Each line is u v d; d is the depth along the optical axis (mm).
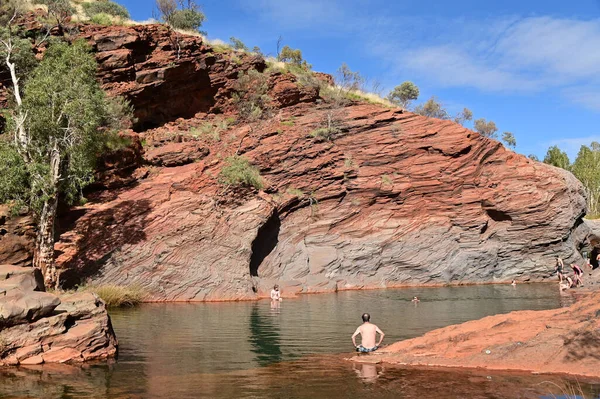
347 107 35250
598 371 7832
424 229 31359
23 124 20281
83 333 9969
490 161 33562
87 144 21250
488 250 31781
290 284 26266
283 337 12438
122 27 32188
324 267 28922
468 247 31578
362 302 21031
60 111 20562
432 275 30578
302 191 30938
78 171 20922
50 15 31625
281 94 35656
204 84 34625
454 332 10727
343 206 31328
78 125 20547
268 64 38594
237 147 31094
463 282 31281
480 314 16625
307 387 7445
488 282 31859
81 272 21500
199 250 23516
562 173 35188
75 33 31031
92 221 23234
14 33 28641
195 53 34062
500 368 8320
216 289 22766
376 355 9898
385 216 31469
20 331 9555
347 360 9539
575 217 34531
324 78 41125
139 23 36031
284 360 9633
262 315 16750
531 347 8859
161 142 30297
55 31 30484
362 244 30125
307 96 35906
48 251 19578
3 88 27219
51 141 20266
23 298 9750
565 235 32750
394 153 32750
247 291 23188
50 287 19250
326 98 36062
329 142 32938
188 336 12586
